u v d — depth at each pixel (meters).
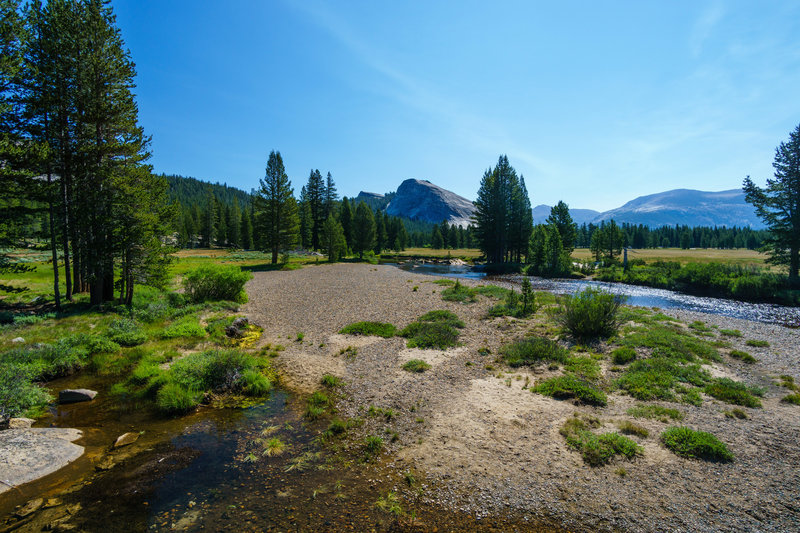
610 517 5.41
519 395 9.75
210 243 97.00
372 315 19.83
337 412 9.20
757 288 27.86
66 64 17.66
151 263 19.78
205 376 10.72
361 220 67.12
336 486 6.32
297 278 36.59
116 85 19.48
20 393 8.96
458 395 9.85
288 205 48.69
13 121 16.67
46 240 18.88
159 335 15.52
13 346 12.87
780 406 8.90
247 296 25.02
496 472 6.57
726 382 10.12
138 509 5.69
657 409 8.55
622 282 39.22
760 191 30.91
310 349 14.32
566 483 6.20
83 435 8.03
